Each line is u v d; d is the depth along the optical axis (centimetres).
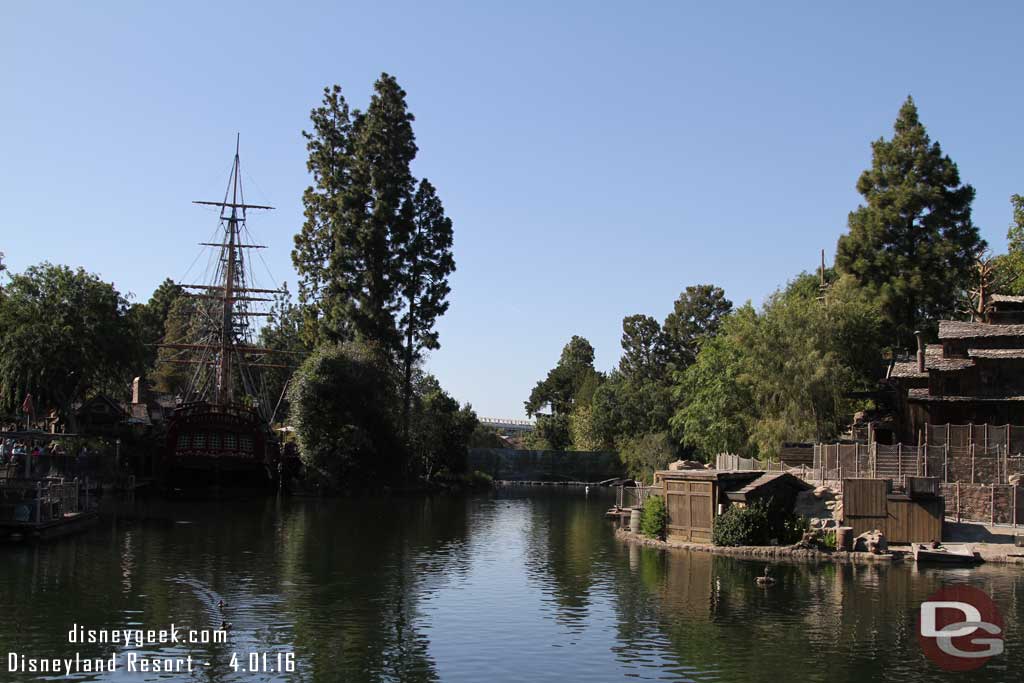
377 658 2705
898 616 3244
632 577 4075
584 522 6906
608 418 14450
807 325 7194
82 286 8362
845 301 7619
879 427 6738
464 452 11619
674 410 13412
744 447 7675
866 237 8206
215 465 8731
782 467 5922
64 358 8012
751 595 3634
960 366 6375
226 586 3719
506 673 2569
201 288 11312
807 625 3116
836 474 5459
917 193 8038
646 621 3183
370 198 10200
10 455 6062
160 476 9012
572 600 3553
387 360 9950
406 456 10162
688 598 3584
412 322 10481
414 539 5509
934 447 5362
